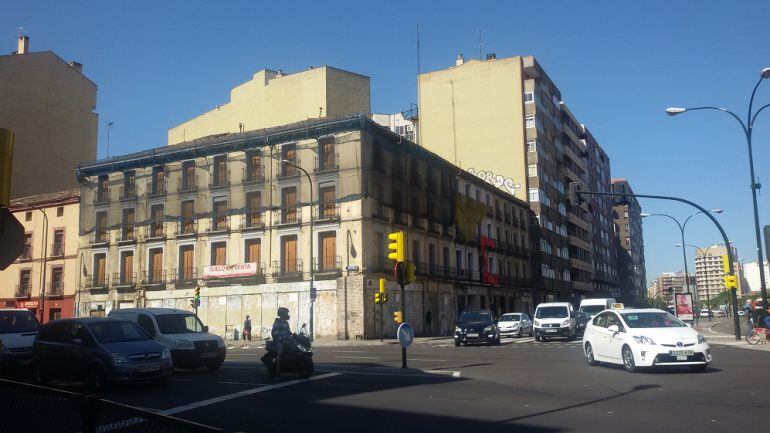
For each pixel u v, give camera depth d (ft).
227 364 65.82
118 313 60.29
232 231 146.61
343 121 135.64
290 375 52.42
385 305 136.98
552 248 239.91
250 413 34.27
